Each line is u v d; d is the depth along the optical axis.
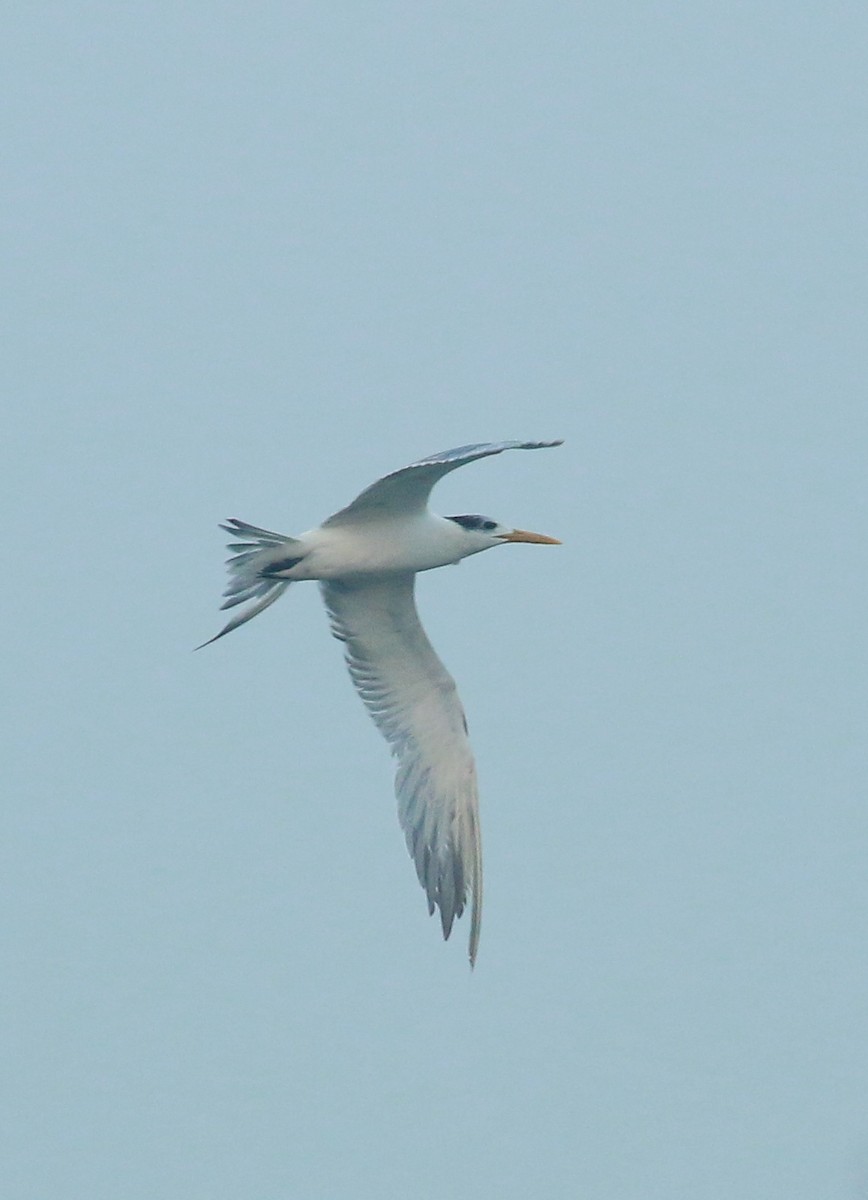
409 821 17.72
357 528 16.78
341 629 17.64
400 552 16.86
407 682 17.80
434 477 16.22
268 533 16.50
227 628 17.28
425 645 17.64
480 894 17.88
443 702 17.81
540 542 17.48
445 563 17.19
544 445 14.69
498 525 17.56
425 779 17.83
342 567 16.72
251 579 16.69
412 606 17.45
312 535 16.67
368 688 17.80
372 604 17.47
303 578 16.80
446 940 17.72
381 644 17.69
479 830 17.89
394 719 17.83
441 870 17.80
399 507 16.69
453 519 17.52
